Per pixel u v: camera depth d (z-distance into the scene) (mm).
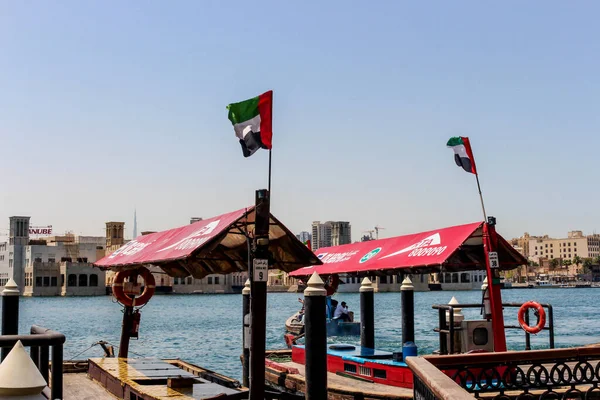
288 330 42156
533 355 10375
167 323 79188
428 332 53094
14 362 5500
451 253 15914
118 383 15570
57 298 189750
